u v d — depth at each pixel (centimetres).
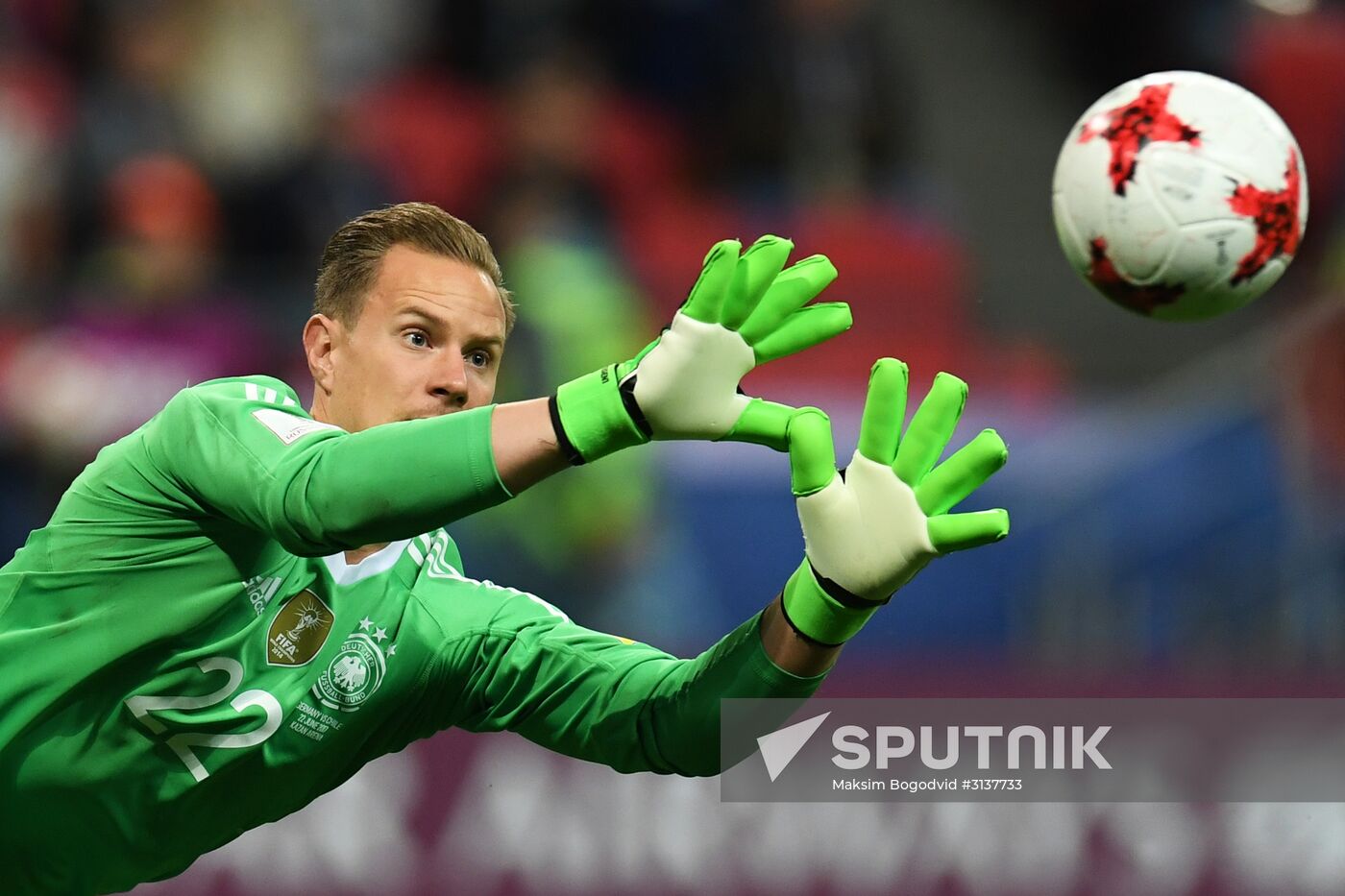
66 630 1157
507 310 1295
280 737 1214
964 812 2266
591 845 2184
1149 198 1165
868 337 3641
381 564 1253
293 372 3023
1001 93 4488
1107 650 2652
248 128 3556
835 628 1134
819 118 3791
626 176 3759
